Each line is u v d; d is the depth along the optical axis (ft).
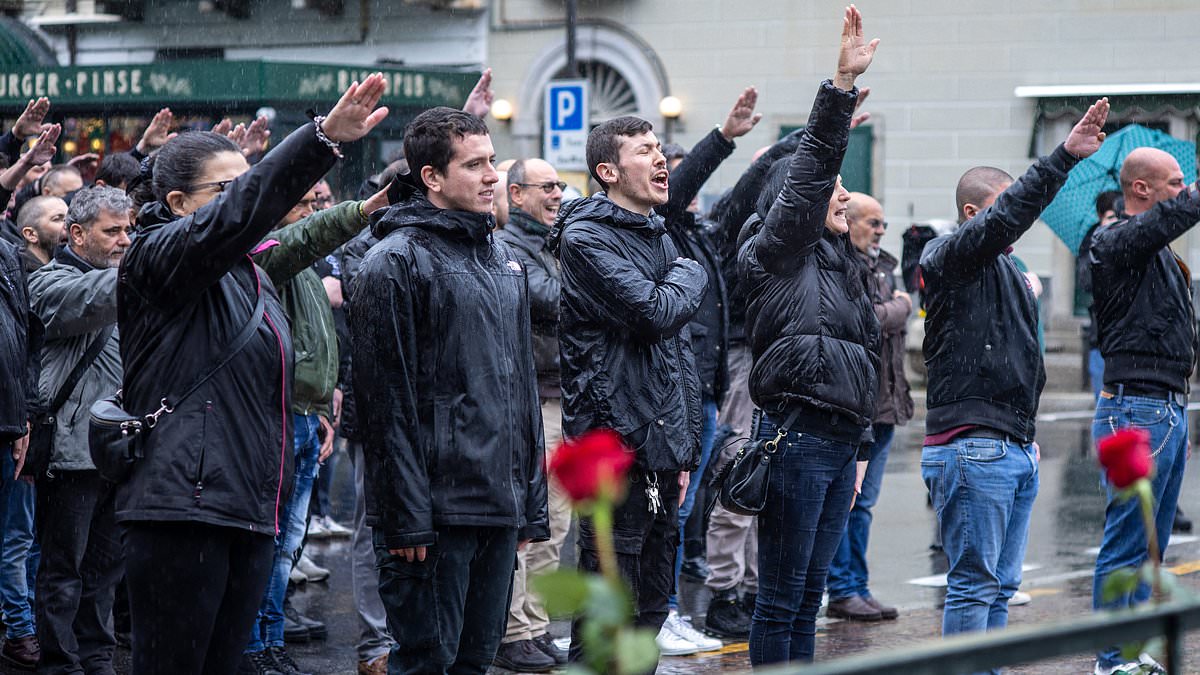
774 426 28.71
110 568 31.35
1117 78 103.65
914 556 49.70
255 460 22.67
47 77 111.45
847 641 37.81
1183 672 32.65
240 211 21.09
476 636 25.57
